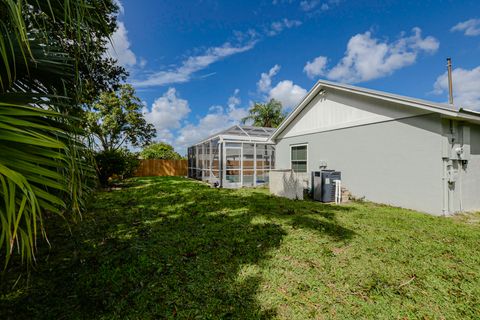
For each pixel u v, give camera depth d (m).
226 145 10.66
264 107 22.45
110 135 17.61
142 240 3.62
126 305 2.07
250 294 2.26
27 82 1.71
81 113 1.94
